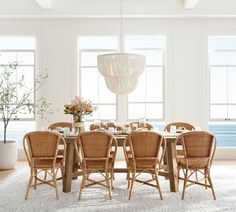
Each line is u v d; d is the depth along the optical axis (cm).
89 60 703
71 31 673
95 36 674
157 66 711
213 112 736
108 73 433
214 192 422
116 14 643
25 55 706
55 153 397
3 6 641
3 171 559
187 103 673
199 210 361
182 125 540
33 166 401
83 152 392
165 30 671
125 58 426
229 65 723
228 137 1324
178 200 396
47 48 673
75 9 643
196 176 469
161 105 712
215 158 668
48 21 672
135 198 404
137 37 691
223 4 641
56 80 675
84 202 389
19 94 695
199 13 642
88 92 707
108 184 401
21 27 671
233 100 729
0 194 425
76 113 466
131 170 407
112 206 374
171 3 642
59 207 372
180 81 673
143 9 641
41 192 432
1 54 703
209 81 677
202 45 673
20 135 1213
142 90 711
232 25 672
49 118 674
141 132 387
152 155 395
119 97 677
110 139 391
